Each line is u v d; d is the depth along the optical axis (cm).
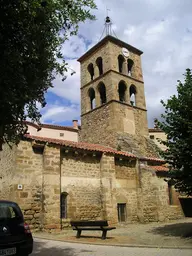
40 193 1334
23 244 633
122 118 2312
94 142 2389
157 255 737
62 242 1006
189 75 1094
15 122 545
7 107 475
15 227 638
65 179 1462
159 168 1861
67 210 1430
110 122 2277
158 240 997
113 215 1584
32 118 591
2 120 503
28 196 1287
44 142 1385
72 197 1466
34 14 457
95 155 1628
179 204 1908
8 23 435
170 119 1090
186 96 1038
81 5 570
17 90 467
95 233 1264
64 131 3102
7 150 1409
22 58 449
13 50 434
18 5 435
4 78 429
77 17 566
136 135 2372
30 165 1336
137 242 970
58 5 530
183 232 1161
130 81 2552
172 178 1098
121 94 2542
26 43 468
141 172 1844
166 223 1634
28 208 1272
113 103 2295
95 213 1542
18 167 1290
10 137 583
